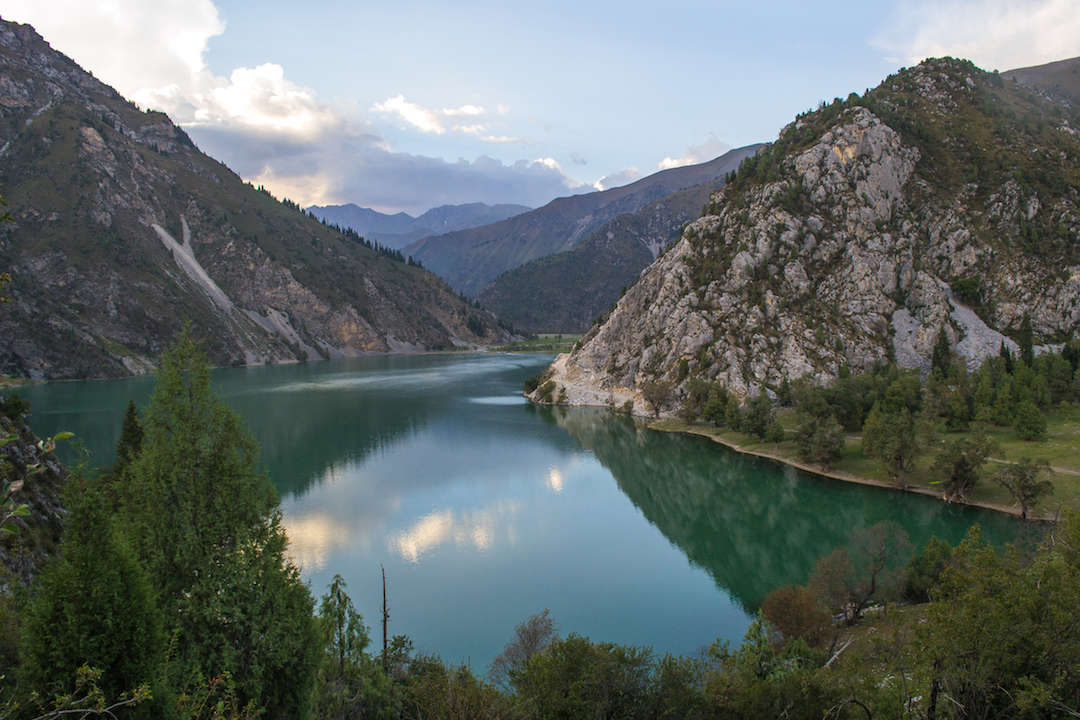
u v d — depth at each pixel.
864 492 90.25
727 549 72.44
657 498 92.31
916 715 23.20
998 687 21.69
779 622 44.28
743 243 166.50
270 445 125.56
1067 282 148.25
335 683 24.16
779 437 114.06
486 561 67.81
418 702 26.39
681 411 144.50
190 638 18.95
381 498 90.38
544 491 95.62
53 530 44.34
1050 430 104.56
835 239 164.25
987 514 77.69
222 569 19.97
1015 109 198.25
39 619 14.67
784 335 149.00
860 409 119.31
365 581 62.41
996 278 155.00
